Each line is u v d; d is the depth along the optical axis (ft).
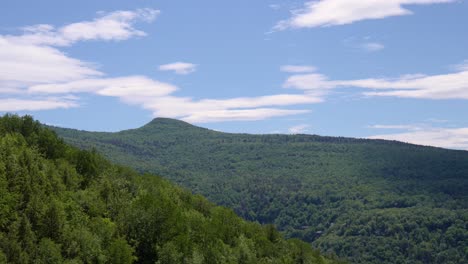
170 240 318.65
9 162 298.56
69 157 410.52
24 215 250.16
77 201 321.73
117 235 298.76
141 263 306.14
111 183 392.06
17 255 225.76
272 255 492.95
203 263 332.80
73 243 253.44
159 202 335.88
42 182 311.47
